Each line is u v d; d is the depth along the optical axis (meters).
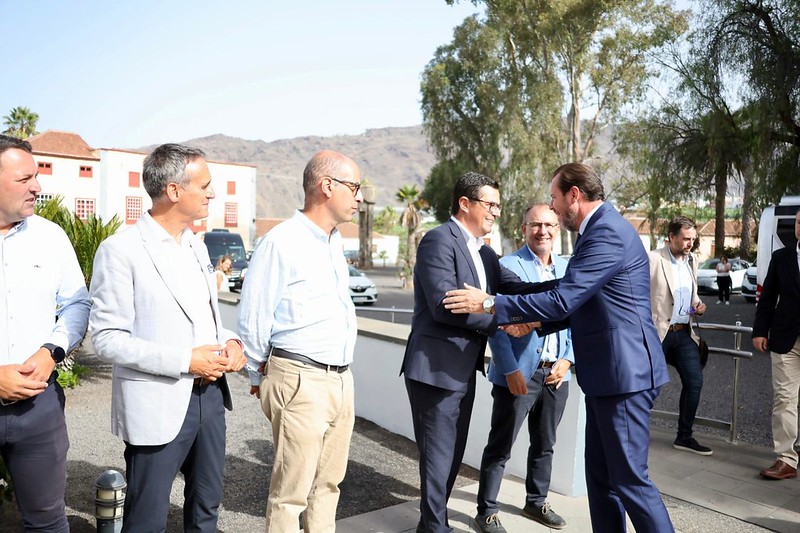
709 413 6.75
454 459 3.28
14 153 2.32
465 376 3.17
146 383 2.45
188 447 2.59
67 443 2.57
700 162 25.38
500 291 3.59
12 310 2.38
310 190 2.87
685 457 4.87
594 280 2.85
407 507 3.82
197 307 2.61
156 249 2.51
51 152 41.28
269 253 2.79
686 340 5.07
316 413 2.78
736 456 4.90
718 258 25.41
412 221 27.62
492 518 3.46
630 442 2.88
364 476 4.34
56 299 2.59
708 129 23.19
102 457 4.55
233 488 4.04
